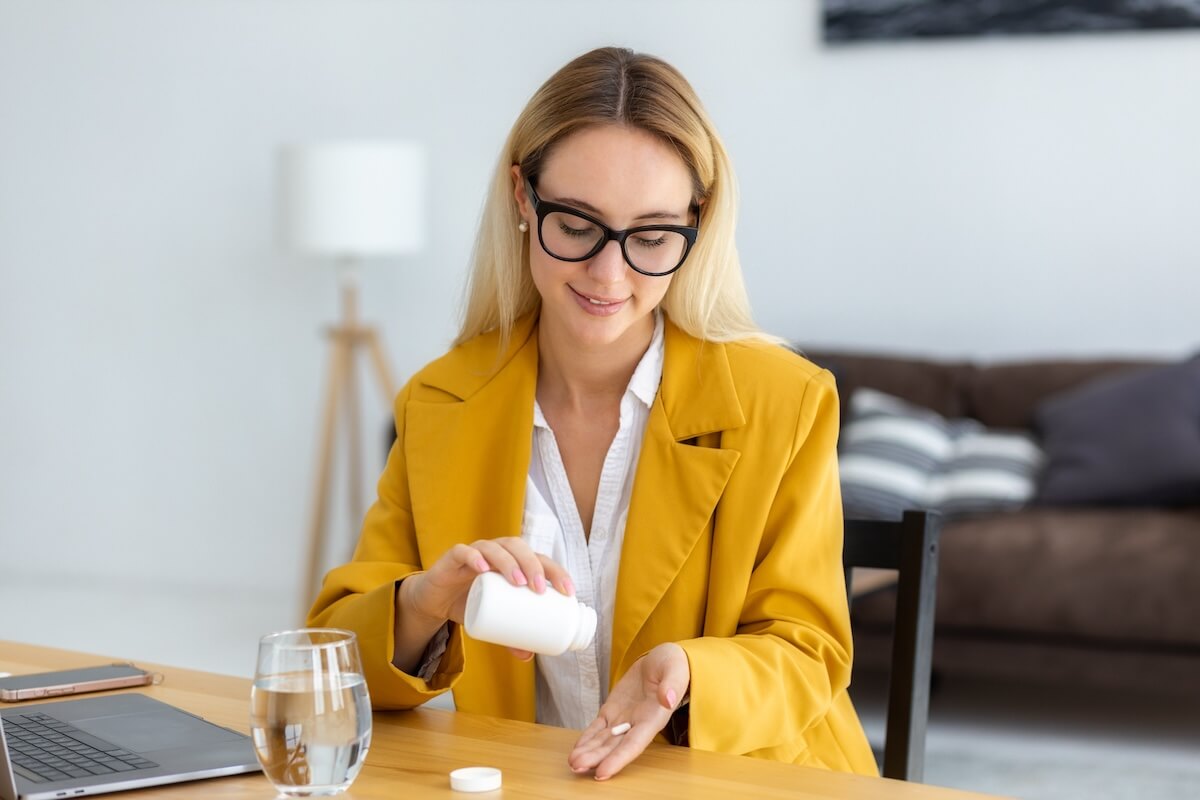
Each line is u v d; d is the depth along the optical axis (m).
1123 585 3.33
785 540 1.38
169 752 1.04
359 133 5.06
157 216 5.34
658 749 1.10
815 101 4.53
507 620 1.09
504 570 1.11
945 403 4.13
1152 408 3.67
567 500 1.48
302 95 5.12
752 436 1.41
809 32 4.52
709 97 4.64
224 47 5.21
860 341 4.52
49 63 5.46
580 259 1.32
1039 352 4.35
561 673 1.44
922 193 4.44
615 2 4.73
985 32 4.33
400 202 4.53
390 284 5.03
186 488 5.38
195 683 1.30
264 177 5.20
